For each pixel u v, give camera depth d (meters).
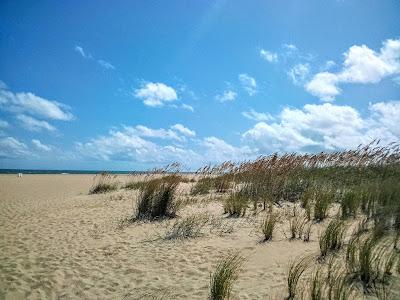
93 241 7.52
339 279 4.30
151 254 6.44
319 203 8.02
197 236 7.46
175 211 9.73
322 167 12.77
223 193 13.48
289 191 11.11
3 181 28.44
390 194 8.15
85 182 28.09
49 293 4.90
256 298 4.38
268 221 7.54
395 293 4.07
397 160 11.93
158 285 5.03
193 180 19.92
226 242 6.91
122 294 4.81
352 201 7.95
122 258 6.28
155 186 10.00
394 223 6.33
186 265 5.77
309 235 6.72
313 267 5.09
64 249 6.94
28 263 6.08
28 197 16.22
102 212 10.96
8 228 8.95
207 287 4.86
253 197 10.88
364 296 4.09
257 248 6.33
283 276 4.96
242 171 13.09
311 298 4.11
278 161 12.02
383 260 4.83
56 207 12.53
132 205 11.98
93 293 4.87
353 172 12.28
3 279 5.36
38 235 8.14
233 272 4.96
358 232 6.04
